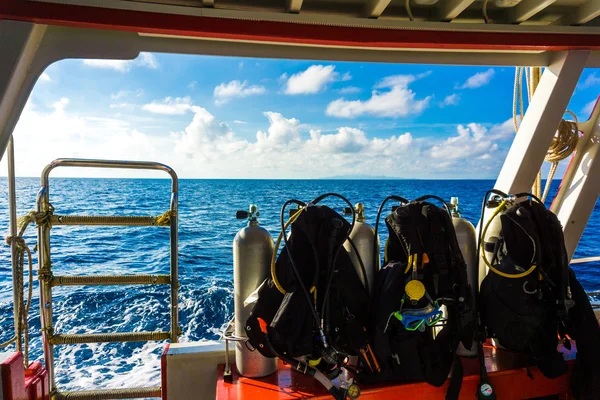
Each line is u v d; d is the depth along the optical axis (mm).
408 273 1804
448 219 1868
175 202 2045
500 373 1910
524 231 1875
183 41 2113
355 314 1772
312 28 2053
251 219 1913
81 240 14062
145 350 6301
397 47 2174
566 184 2662
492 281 1909
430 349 1805
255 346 1709
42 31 1897
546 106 2398
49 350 2014
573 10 2332
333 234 1710
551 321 1889
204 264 13156
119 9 1849
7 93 1756
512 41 2238
